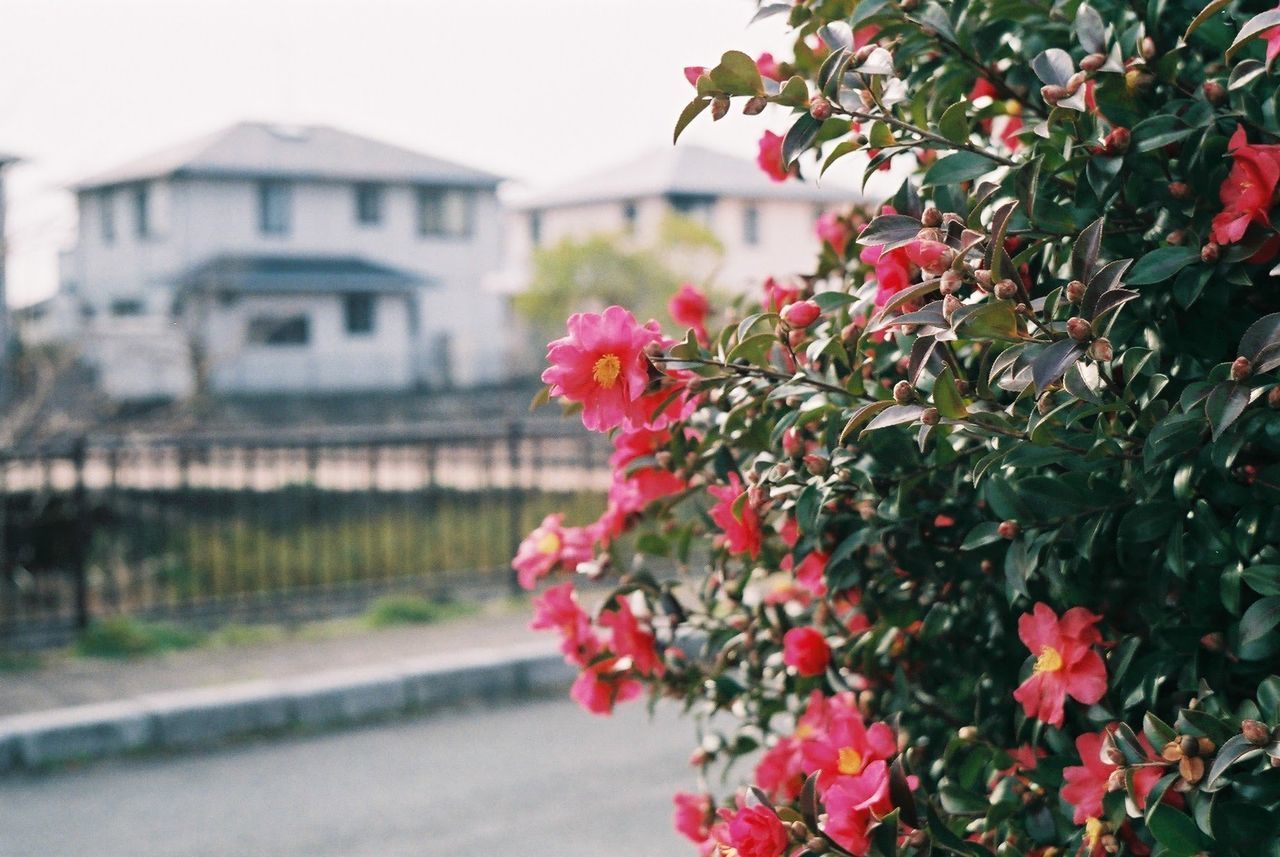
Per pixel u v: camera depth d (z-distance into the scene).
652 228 50.38
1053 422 1.51
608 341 1.69
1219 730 1.44
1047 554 1.72
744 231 50.59
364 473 15.69
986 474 1.66
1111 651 1.69
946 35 1.77
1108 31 1.71
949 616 1.86
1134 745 1.49
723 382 1.83
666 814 5.29
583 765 5.92
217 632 7.91
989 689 1.93
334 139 44.91
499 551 10.31
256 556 9.16
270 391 40.38
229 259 39.09
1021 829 1.75
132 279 42.88
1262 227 1.52
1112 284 1.43
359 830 5.14
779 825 1.63
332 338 42.16
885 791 1.61
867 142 1.73
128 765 5.94
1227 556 1.56
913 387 1.51
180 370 35.16
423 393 41.06
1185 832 1.45
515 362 40.94
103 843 4.99
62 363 12.00
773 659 2.21
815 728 2.03
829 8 1.83
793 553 1.90
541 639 7.65
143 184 42.31
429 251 45.38
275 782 5.71
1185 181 1.63
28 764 5.88
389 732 6.46
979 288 1.49
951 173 1.66
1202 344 1.64
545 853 4.90
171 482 13.80
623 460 2.11
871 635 1.97
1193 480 1.53
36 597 8.66
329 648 7.50
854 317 1.94
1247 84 1.60
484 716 6.73
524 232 55.75
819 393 1.75
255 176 41.97
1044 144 1.68
